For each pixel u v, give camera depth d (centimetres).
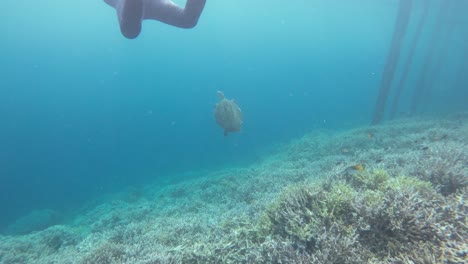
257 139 3916
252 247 435
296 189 497
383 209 365
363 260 318
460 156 735
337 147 1536
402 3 2164
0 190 4394
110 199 2159
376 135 1539
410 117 2400
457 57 12875
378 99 2395
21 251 1034
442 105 3466
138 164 4244
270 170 1445
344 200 406
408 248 320
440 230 328
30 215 1964
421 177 564
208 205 1113
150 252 593
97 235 994
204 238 584
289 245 370
